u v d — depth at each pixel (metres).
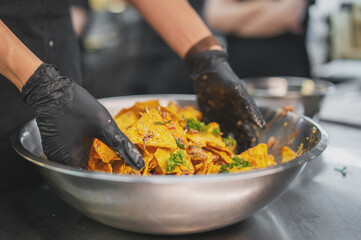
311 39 4.38
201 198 0.62
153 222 0.66
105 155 0.79
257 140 1.10
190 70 1.14
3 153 0.98
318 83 1.71
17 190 0.99
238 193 0.64
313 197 0.92
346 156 1.18
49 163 0.65
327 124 1.57
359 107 1.92
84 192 0.66
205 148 0.95
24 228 0.79
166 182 0.58
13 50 0.71
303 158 0.67
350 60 3.90
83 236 0.76
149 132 0.79
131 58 2.95
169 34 1.14
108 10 4.04
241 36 2.33
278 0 2.26
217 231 0.77
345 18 3.80
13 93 1.00
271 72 2.31
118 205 0.65
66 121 0.72
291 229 0.78
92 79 3.53
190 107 1.15
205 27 1.14
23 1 0.98
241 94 0.99
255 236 0.75
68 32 1.15
